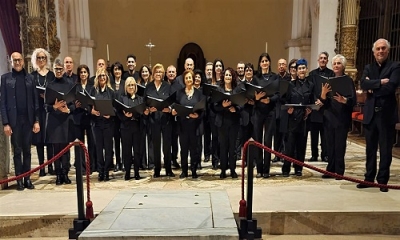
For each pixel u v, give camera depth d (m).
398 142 7.80
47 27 9.39
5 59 8.85
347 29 9.12
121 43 13.05
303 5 11.62
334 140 5.14
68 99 4.69
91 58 11.95
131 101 5.23
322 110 5.11
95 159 5.82
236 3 13.10
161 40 13.23
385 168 4.57
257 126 5.22
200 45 13.31
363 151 7.45
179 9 13.12
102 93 5.21
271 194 4.53
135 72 6.57
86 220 3.75
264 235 3.99
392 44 9.54
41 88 5.29
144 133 5.87
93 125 5.18
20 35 9.09
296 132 5.24
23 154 4.85
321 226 3.99
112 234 3.23
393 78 4.20
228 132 5.22
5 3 8.66
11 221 3.95
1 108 4.67
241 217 3.74
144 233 3.25
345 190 4.68
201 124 5.83
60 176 5.12
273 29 13.10
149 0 12.98
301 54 11.66
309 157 6.82
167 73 5.68
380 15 9.73
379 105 4.41
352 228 3.99
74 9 11.30
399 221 3.97
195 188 4.84
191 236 3.21
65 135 4.97
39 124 5.16
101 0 12.70
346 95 4.61
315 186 4.86
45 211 4.04
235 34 13.24
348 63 9.21
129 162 5.27
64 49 10.24
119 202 4.06
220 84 5.41
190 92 5.25
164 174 5.62
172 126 5.41
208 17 13.20
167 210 3.80
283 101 5.28
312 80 5.33
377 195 4.46
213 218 3.57
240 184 5.02
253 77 5.48
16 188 4.95
